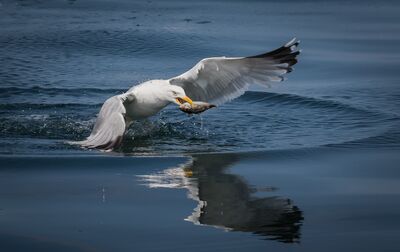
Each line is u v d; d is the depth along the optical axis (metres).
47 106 16.38
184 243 8.80
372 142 13.54
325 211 9.88
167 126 14.77
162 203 10.10
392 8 31.02
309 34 25.44
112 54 21.94
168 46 23.00
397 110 16.28
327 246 8.75
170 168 11.79
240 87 13.26
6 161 12.01
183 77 13.11
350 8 31.00
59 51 21.98
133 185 10.86
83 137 13.99
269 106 16.70
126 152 12.80
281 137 14.04
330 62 21.83
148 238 8.95
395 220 9.57
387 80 19.62
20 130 14.30
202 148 13.16
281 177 11.35
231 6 30.75
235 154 12.72
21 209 9.90
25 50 21.89
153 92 12.94
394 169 11.77
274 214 9.74
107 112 12.01
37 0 30.19
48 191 10.59
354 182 11.14
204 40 23.78
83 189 10.68
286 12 29.67
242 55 22.06
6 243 8.84
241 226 9.29
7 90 17.66
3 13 27.42
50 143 13.37
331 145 13.33
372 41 24.72
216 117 15.67
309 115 15.89
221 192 10.54
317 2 32.31
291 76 20.31
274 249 8.65
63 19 26.61
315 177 11.38
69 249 8.66
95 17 27.17
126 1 30.91
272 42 23.78
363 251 8.64
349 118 15.58
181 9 29.53
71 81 18.83
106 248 8.67
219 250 8.61
